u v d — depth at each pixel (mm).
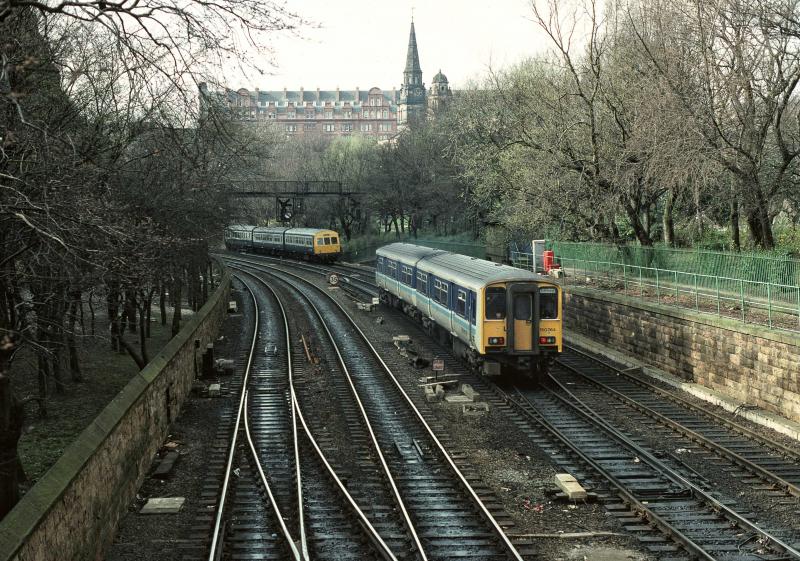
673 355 24984
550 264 39344
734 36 26172
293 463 16641
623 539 12422
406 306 38688
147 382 16312
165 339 36438
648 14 31516
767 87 26844
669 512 13531
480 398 22766
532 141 36219
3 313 13836
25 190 12930
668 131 27062
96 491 11867
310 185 86750
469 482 15133
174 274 27500
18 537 8703
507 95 41531
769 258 23266
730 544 12086
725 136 26609
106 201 16438
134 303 25359
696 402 21812
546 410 21141
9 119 12570
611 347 29844
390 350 31109
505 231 49844
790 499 14273
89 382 27203
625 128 32281
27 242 14242
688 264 27656
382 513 13500
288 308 45812
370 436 18734
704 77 26672
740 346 21250
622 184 31672
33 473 18016
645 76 29391
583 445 17797
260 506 13992
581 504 14141
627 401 21812
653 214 45000
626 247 32219
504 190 45062
